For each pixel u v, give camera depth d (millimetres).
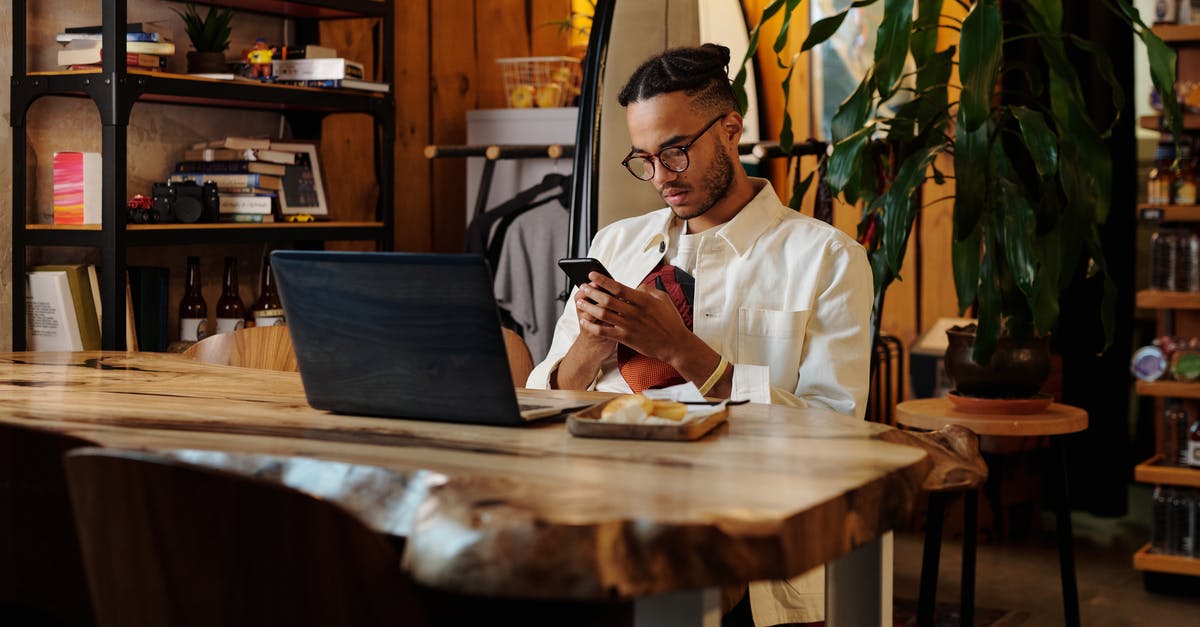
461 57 4676
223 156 3508
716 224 2322
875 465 1301
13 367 2133
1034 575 3760
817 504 1127
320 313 1560
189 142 3635
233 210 3439
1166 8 3705
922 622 2779
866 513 1213
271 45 3895
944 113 3072
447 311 1477
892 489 1265
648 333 1977
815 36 3088
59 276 3080
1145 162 4926
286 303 1582
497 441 1424
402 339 1518
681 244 2334
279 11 3807
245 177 3438
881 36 2947
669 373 2166
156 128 3521
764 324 2207
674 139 2217
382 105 3801
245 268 3859
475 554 1043
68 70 3090
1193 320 3797
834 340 2162
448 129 4629
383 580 1075
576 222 3252
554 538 1033
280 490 1029
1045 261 2879
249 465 1334
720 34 4719
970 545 2848
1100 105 4500
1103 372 4543
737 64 4688
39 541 1462
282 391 1845
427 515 1110
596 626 1454
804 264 2221
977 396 3002
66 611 1445
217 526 1059
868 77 3055
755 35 3174
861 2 3037
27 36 3150
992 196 2889
